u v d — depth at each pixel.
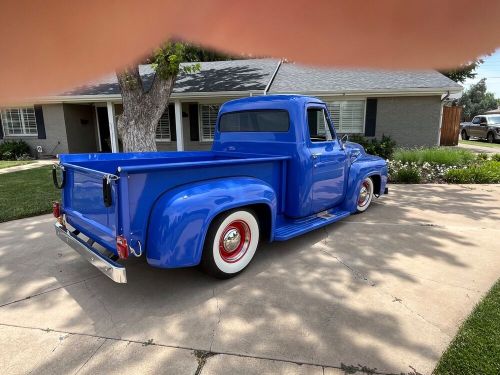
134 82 7.35
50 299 3.01
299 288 3.18
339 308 2.84
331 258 3.83
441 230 4.73
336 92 11.17
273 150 4.25
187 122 12.91
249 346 2.39
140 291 3.15
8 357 2.30
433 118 11.25
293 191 4.07
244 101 4.53
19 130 13.47
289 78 12.62
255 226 3.51
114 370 2.18
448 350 2.30
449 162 9.14
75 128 13.60
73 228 3.48
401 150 10.25
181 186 2.98
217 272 3.23
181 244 2.81
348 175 4.93
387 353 2.31
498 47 0.54
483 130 18.84
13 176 8.88
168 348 2.38
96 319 2.72
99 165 3.79
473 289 3.13
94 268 3.61
